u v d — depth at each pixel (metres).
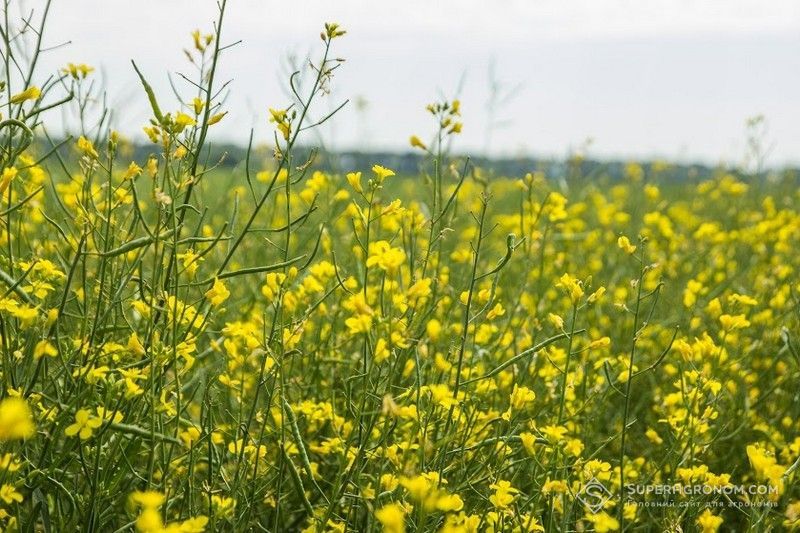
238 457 2.82
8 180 2.56
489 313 3.07
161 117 2.70
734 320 3.34
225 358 3.27
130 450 2.81
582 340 5.02
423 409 3.09
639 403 4.62
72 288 3.73
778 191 9.51
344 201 6.06
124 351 2.84
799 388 4.45
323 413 3.37
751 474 4.01
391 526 1.82
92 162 2.93
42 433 2.61
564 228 6.47
